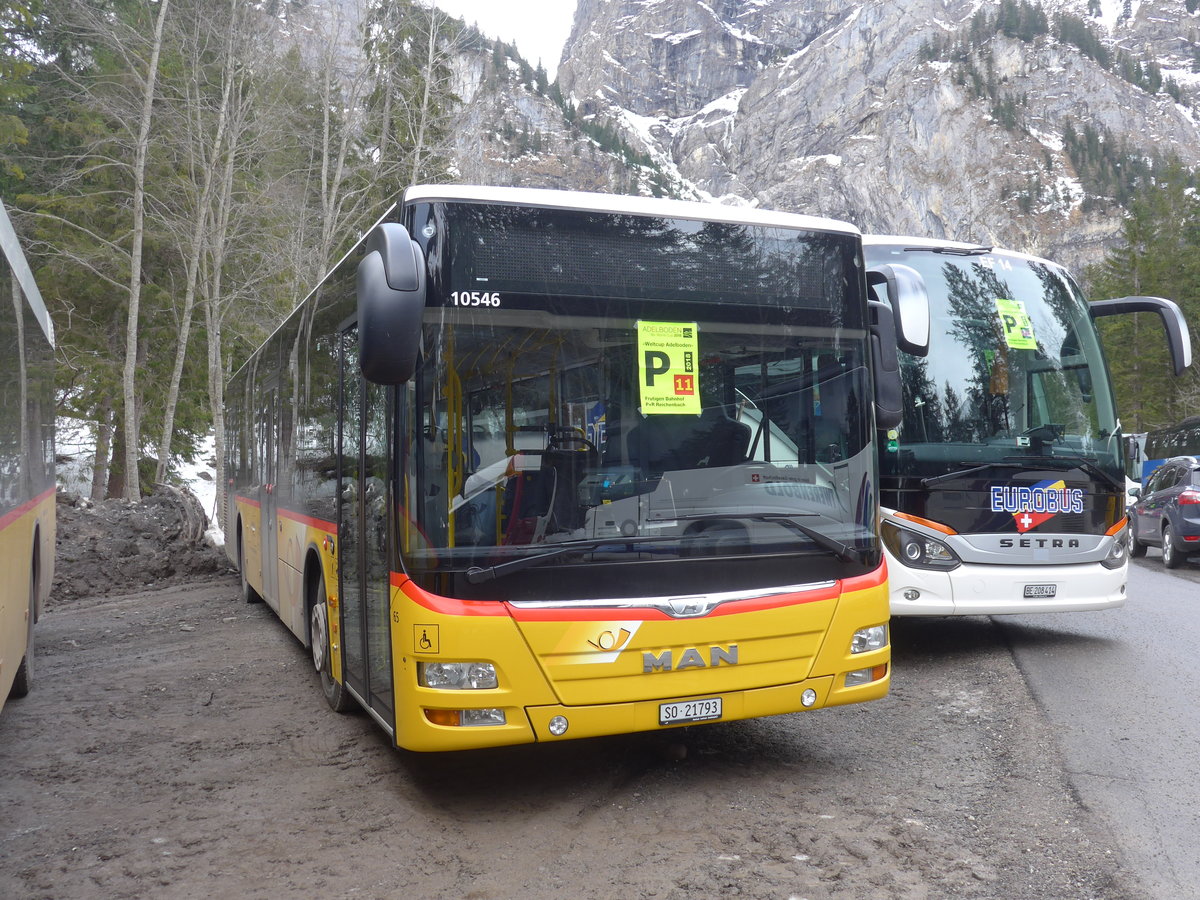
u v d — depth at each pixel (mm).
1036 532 8148
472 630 4562
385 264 4430
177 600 13281
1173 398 56062
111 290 29859
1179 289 58312
